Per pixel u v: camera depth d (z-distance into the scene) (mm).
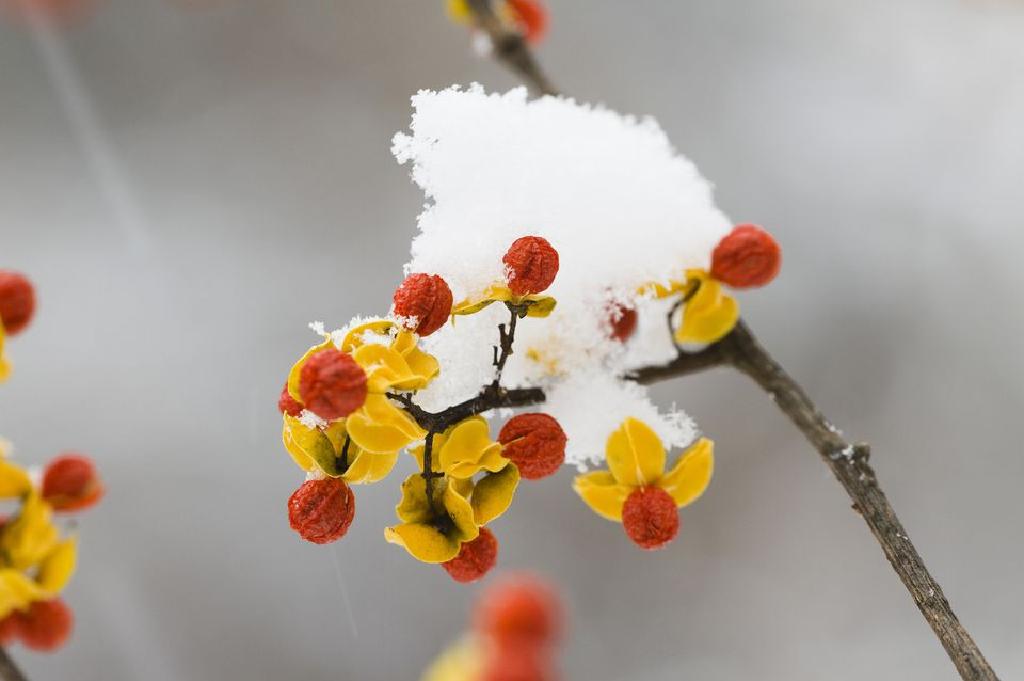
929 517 716
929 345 756
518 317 391
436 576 724
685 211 405
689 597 723
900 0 838
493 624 334
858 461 402
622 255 401
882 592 709
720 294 405
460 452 387
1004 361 742
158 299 808
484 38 474
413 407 386
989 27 812
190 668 698
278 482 742
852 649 689
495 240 391
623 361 409
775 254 401
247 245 830
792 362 763
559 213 400
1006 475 718
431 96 399
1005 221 764
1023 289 750
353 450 388
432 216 394
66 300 801
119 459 741
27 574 387
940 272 769
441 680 333
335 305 809
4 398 759
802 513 741
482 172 397
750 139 828
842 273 778
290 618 711
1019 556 695
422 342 395
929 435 737
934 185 784
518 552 728
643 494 397
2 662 378
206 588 716
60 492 388
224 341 786
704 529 741
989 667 386
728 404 769
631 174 404
